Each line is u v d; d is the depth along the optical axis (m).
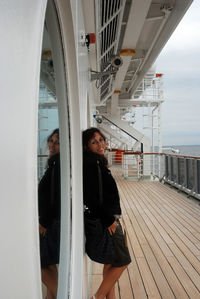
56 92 1.12
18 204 0.30
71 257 1.28
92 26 2.88
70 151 1.31
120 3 2.70
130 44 4.54
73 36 1.14
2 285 0.27
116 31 3.42
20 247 0.31
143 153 8.82
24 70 0.33
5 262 0.28
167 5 3.71
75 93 1.29
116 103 9.41
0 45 0.26
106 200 1.58
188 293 2.19
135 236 3.54
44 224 0.88
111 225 1.58
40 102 0.88
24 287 0.32
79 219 1.32
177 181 6.84
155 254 2.96
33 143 0.35
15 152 0.30
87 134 1.69
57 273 1.03
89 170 1.58
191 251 3.04
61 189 1.20
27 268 0.33
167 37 4.20
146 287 2.29
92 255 1.59
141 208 5.02
